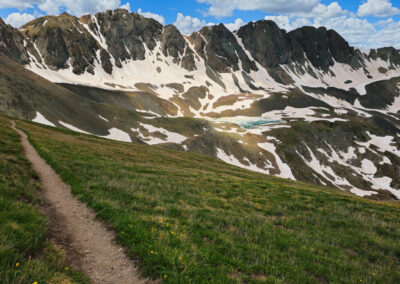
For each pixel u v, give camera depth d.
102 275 7.30
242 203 19.77
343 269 10.22
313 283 8.49
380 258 12.50
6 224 8.00
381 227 17.48
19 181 14.85
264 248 10.60
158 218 11.43
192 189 22.00
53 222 10.67
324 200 23.92
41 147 30.83
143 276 7.31
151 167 34.31
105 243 9.21
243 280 7.80
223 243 10.23
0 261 6.29
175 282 6.74
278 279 7.91
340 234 15.21
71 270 7.09
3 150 23.72
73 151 35.16
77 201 13.79
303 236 13.48
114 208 12.12
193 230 11.02
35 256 7.46
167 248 8.12
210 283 6.96
